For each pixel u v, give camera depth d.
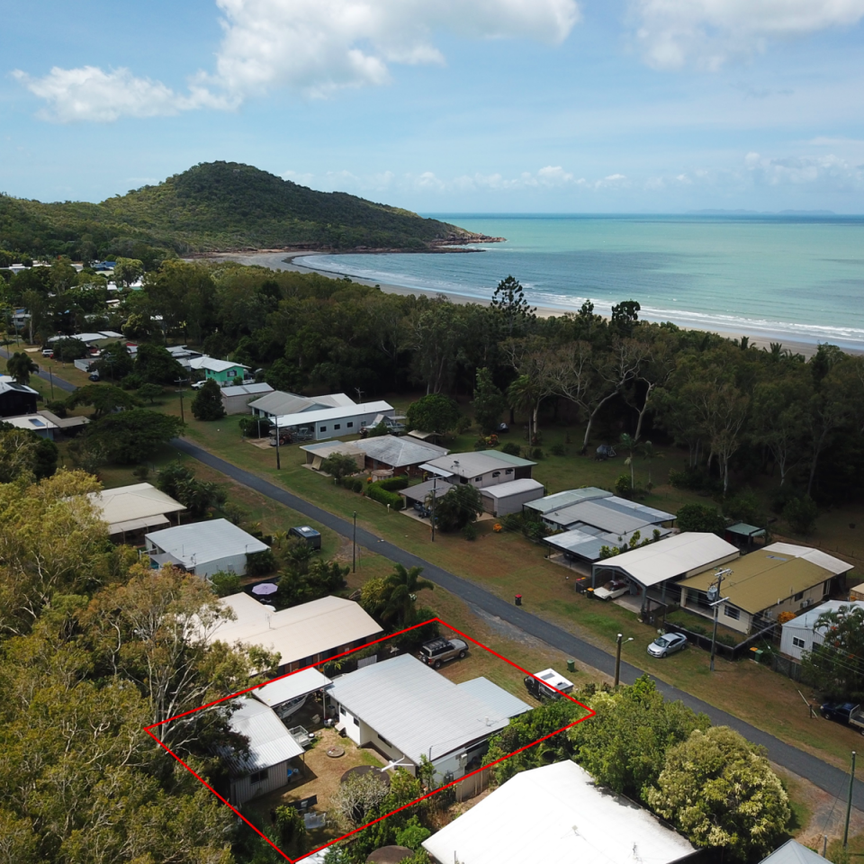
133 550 37.31
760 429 67.38
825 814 31.91
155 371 110.44
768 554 55.38
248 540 54.75
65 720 21.42
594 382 86.75
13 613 31.73
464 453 76.94
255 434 89.88
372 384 110.06
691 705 39.88
